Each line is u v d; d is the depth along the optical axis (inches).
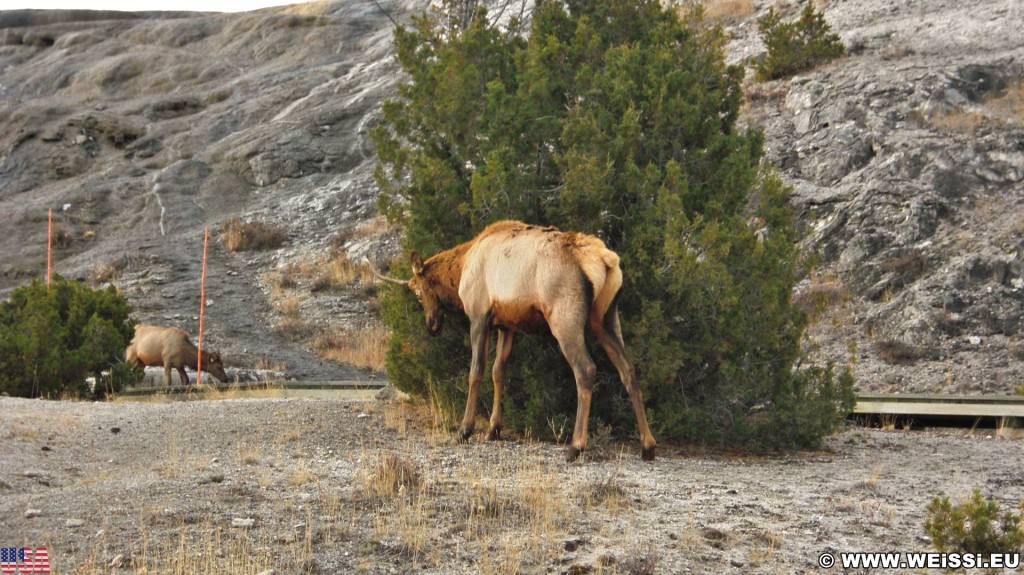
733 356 600.4
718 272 581.0
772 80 1614.2
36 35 3294.8
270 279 1614.2
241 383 1059.3
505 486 456.1
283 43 2920.8
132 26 3255.4
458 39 691.4
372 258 1601.9
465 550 372.5
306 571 348.8
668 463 541.3
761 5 1961.1
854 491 481.7
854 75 1497.3
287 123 2257.6
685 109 636.1
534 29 724.0
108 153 2374.5
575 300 524.1
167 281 1617.9
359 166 2050.9
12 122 2554.1
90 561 349.4
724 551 383.6
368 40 2849.4
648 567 353.7
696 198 639.1
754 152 685.3
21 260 1850.4
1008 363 1018.1
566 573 352.2
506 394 612.7
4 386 858.1
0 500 424.8
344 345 1336.1
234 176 2110.0
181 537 374.3
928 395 858.8
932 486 500.1
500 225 571.2
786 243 637.9
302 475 460.4
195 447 543.5
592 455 537.3
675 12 719.7
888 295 1156.5
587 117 629.3
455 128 663.8
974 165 1275.8
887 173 1300.4
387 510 414.3
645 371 581.9
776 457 588.1
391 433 593.9
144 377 1152.2
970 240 1179.3
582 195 602.5
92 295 997.8
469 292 568.1
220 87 2650.1
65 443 545.3
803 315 637.9
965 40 1569.9
